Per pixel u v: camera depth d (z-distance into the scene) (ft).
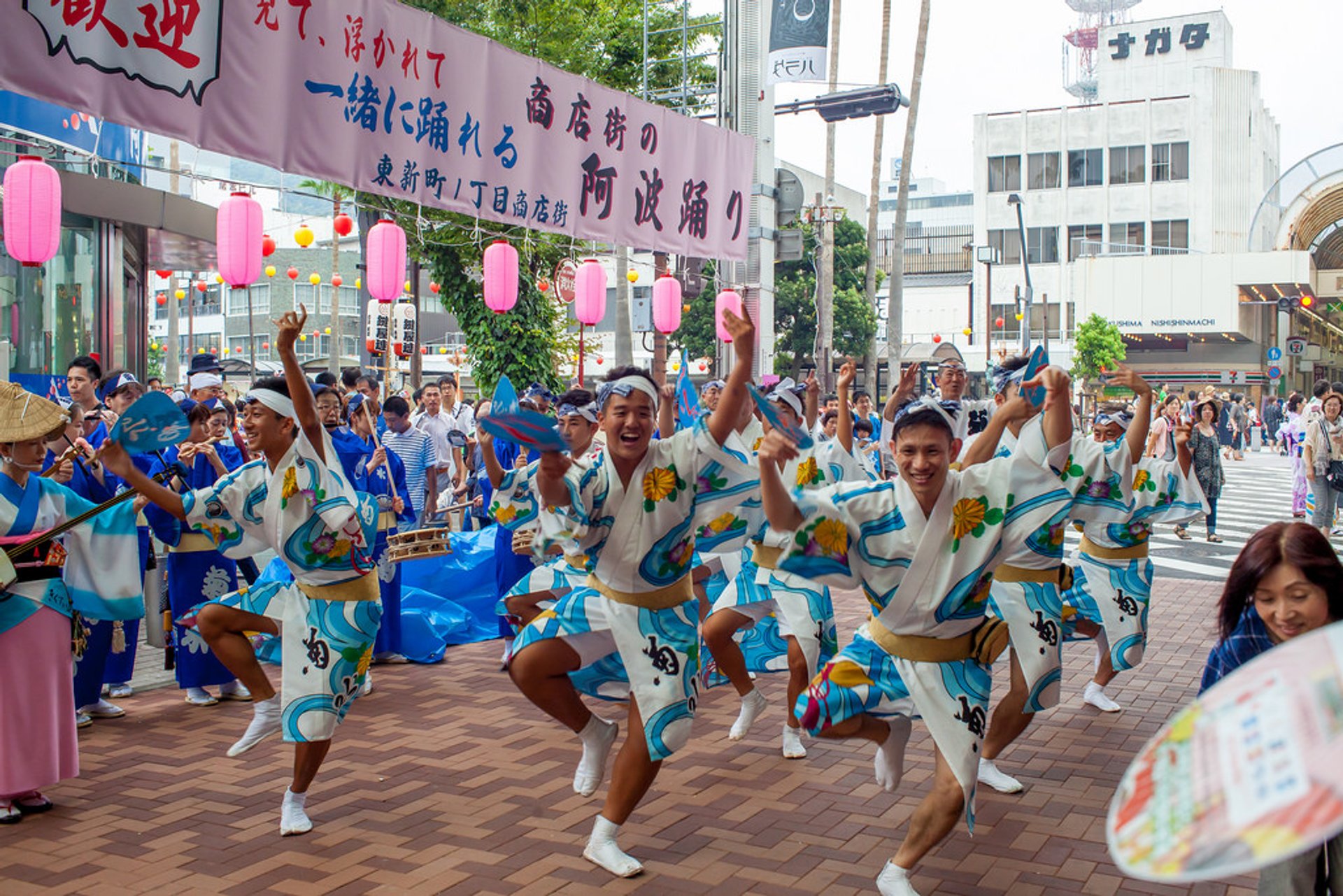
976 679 12.44
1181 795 3.81
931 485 11.91
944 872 13.34
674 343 103.71
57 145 32.14
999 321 123.03
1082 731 19.62
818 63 53.57
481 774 17.24
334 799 16.12
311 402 14.97
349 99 25.39
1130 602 20.02
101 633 20.54
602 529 13.76
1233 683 4.12
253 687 16.38
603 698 15.33
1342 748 3.43
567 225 32.19
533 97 30.50
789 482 19.30
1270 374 120.57
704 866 13.56
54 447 21.74
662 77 72.02
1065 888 12.89
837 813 15.43
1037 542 15.19
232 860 13.87
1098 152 141.28
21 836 14.75
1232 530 49.49
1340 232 156.15
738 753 18.31
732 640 18.65
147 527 22.50
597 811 15.49
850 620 30.17
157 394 14.90
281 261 130.11
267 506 15.08
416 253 54.85
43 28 19.92
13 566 15.19
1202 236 137.39
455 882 13.09
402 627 25.46
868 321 82.99
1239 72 137.49
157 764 17.88
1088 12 224.53
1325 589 8.70
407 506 25.35
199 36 22.20
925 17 72.38
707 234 38.09
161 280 137.28
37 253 24.25
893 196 229.04
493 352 55.57
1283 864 8.87
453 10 54.75
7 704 15.17
